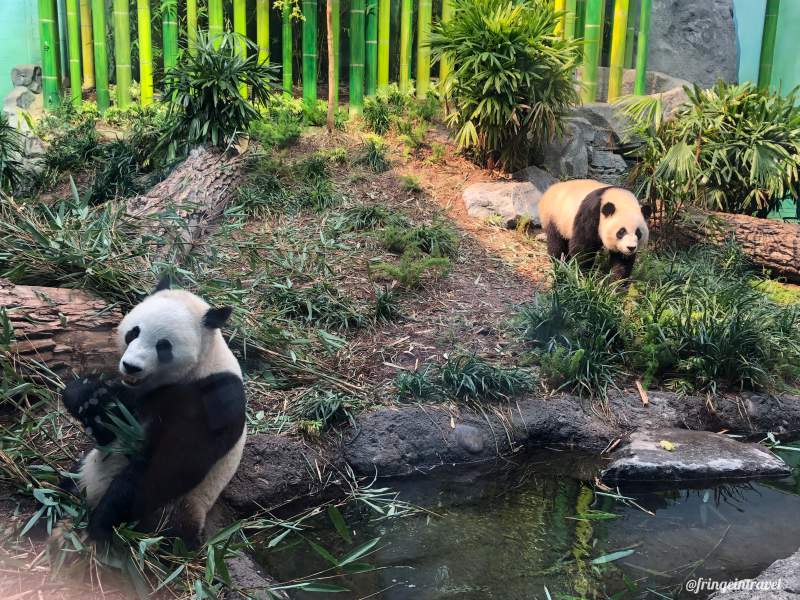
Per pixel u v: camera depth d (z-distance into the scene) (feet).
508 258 28.91
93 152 32.65
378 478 16.97
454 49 34.55
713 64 46.24
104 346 15.28
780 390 21.47
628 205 26.78
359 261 25.73
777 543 14.35
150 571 11.66
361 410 18.13
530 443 18.97
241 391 12.30
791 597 11.64
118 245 18.47
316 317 21.67
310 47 38.58
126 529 11.32
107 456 12.29
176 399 11.69
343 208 29.43
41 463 13.50
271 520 14.64
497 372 19.51
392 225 27.94
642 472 17.17
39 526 12.28
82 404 11.85
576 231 27.71
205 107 30.17
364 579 12.80
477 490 16.67
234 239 23.54
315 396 17.72
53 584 10.92
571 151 37.52
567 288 22.49
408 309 23.45
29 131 34.94
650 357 21.18
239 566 12.55
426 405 18.72
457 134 35.70
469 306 24.26
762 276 31.45
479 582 12.76
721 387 21.20
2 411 14.30
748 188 34.50
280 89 32.60
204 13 41.37
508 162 35.65
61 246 16.76
